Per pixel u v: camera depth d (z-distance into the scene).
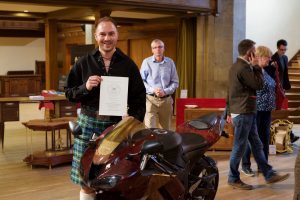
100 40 2.75
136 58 12.91
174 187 2.93
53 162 5.74
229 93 4.58
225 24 9.27
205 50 9.55
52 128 5.75
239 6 9.32
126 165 2.51
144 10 8.53
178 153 2.92
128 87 2.84
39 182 5.08
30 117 11.46
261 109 5.11
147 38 12.34
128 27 12.84
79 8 8.96
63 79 7.77
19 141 7.71
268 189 4.70
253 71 4.41
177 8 8.19
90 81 2.65
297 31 12.31
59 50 15.95
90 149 2.69
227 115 4.72
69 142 6.55
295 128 9.16
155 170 2.66
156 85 5.42
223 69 9.34
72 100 2.82
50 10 9.74
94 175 2.53
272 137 6.46
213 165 3.74
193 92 9.84
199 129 3.80
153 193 2.71
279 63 6.91
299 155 1.65
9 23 13.38
